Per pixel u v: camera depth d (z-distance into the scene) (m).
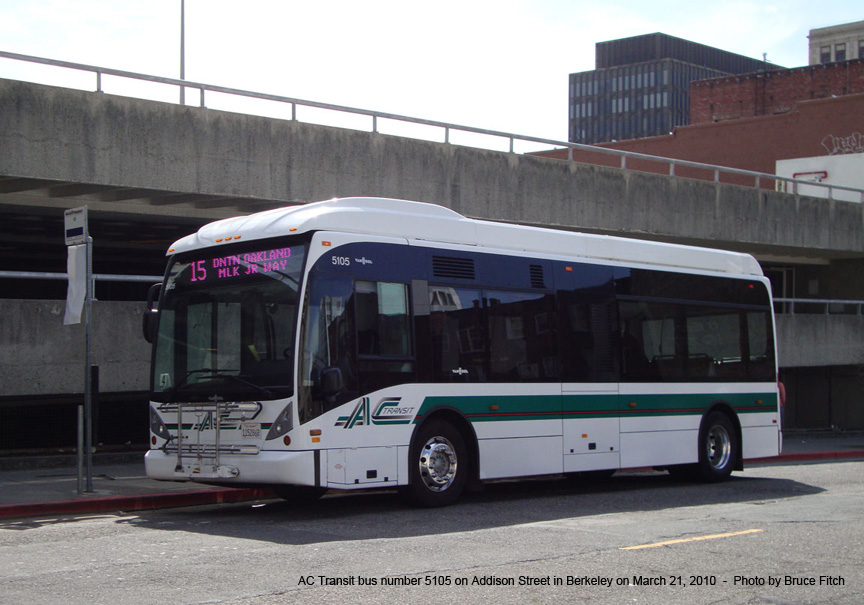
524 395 13.02
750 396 16.61
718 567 8.20
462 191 20.75
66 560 8.36
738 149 42.75
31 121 15.34
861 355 30.52
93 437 16.61
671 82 128.38
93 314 16.16
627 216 24.19
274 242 11.27
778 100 73.12
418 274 12.02
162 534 9.94
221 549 8.88
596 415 13.98
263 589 7.11
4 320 15.30
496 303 12.89
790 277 35.56
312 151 18.44
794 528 10.43
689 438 15.48
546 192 22.39
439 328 12.12
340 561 8.23
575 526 10.48
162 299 12.16
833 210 30.30
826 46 117.31
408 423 11.64
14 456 15.98
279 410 10.72
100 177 16.00
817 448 25.75
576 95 137.00
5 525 10.73
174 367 11.80
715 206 26.55
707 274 16.19
